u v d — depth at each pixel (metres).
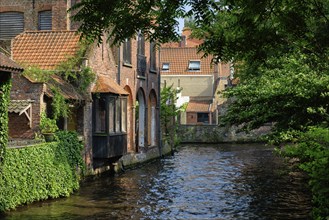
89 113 21.83
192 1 6.79
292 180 21.80
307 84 14.05
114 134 22.69
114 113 22.78
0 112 14.73
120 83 25.84
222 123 17.88
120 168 25.33
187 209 15.79
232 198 17.72
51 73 20.77
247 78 25.05
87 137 21.66
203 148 42.19
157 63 33.78
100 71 23.11
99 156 22.16
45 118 18.55
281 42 8.38
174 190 19.55
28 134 18.69
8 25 26.69
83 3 7.16
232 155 35.03
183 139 49.25
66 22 25.77
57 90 19.41
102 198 17.50
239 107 16.84
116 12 7.23
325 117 13.48
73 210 15.26
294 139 13.14
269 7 7.46
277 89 14.63
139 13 7.25
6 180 14.55
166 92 37.72
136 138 29.23
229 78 55.78
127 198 17.61
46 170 16.69
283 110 14.71
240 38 8.36
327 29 8.73
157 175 24.09
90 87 21.84
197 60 56.06
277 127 14.69
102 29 7.57
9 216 14.05
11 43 22.83
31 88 18.77
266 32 8.23
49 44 22.80
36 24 26.33
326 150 8.93
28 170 15.70
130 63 27.91
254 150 39.47
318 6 7.89
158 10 7.32
